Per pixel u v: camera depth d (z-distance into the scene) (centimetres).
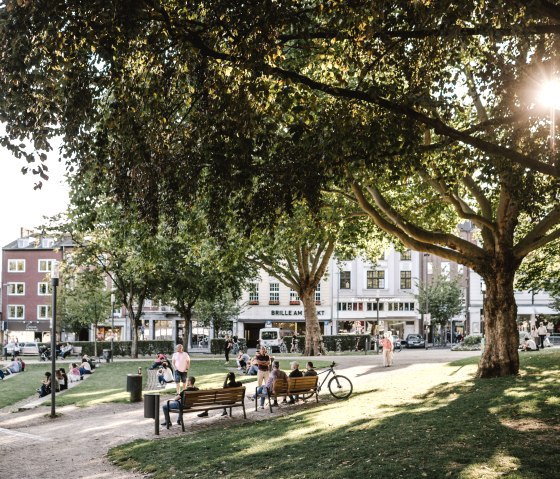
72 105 997
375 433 1159
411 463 885
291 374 1828
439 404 1445
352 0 952
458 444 981
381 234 2933
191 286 4394
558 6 876
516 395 1395
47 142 1004
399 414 1356
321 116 1116
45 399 2305
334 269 6812
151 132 1066
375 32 994
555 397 1317
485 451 921
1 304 7262
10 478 1084
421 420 1241
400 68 1173
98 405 2066
